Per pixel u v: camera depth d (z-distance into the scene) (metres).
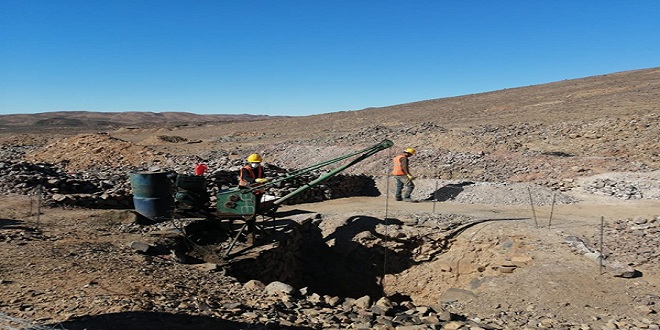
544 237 10.34
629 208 12.83
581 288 8.12
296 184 14.48
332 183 15.65
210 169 17.33
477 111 42.84
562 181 16.12
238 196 9.47
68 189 12.23
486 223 11.45
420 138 25.75
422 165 19.78
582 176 16.38
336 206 13.96
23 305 4.97
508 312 7.65
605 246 9.66
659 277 8.23
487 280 9.25
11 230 8.21
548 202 14.05
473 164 19.12
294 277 11.12
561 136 22.77
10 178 12.04
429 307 7.01
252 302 6.11
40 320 4.59
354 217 12.38
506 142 22.48
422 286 11.32
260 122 62.94
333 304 6.71
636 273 8.41
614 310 7.32
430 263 11.41
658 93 33.25
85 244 7.89
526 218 11.93
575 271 8.75
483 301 8.28
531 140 22.98
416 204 14.29
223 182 13.34
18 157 21.20
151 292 5.75
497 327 6.78
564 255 9.48
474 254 10.89
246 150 27.95
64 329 4.36
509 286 8.65
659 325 6.70
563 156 19.06
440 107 51.28
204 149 29.59
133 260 7.25
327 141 28.98
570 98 41.53
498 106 44.12
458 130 28.31
